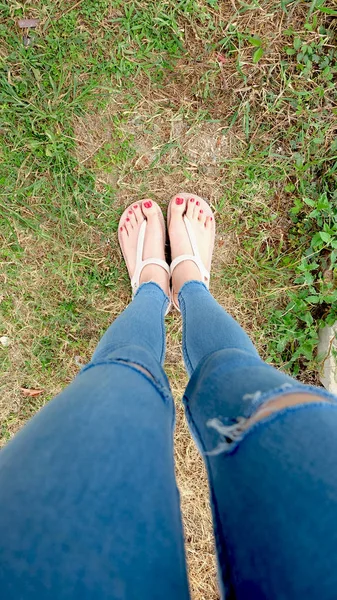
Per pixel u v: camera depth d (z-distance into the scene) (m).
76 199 0.83
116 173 0.84
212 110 0.82
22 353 0.87
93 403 0.37
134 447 0.34
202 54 0.80
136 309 0.65
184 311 0.70
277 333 0.87
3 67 0.79
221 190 0.85
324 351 0.85
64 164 0.82
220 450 0.35
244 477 0.31
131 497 0.31
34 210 0.83
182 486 0.88
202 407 0.43
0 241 0.84
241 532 0.29
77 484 0.31
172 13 0.78
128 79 0.81
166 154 0.83
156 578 0.27
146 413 0.38
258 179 0.84
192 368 0.58
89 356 0.87
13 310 0.86
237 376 0.42
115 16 0.78
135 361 0.46
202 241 0.84
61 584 0.25
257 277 0.87
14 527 0.28
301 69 0.80
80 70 0.80
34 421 0.37
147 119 0.82
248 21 0.79
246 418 0.35
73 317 0.86
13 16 0.78
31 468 0.31
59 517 0.28
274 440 0.32
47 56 0.79
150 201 0.84
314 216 0.81
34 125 0.81
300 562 0.25
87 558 0.27
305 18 0.79
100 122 0.82
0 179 0.81
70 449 0.33
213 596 0.87
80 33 0.79
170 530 0.30
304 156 0.83
